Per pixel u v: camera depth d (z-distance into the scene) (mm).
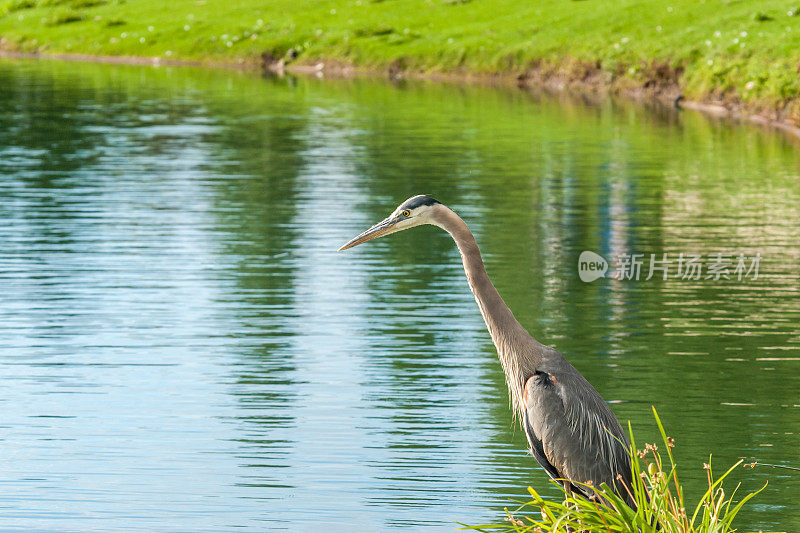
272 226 18625
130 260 16328
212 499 8742
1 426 10164
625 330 13078
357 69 47312
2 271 15648
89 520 8383
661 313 13789
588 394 6551
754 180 23062
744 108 34812
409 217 6789
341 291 14828
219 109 35500
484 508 8609
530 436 6566
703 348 12414
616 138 29344
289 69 49000
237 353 12312
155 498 8766
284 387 11273
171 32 54938
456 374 11688
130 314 13719
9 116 33344
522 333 6766
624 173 23891
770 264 16188
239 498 8766
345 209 19953
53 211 19781
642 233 18156
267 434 10055
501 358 6848
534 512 8523
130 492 8875
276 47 50656
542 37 44875
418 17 51406
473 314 13828
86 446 9750
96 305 14086
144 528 8266
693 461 9383
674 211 19891
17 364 11867
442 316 13734
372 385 11328
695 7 43844
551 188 22078
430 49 46875
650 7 44906
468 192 21578
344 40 49469
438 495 8828
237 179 23047
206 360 12062
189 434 10039
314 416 10500
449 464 9422
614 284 15133
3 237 17703
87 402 10805
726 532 6609
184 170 24172
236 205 20344
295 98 38719
